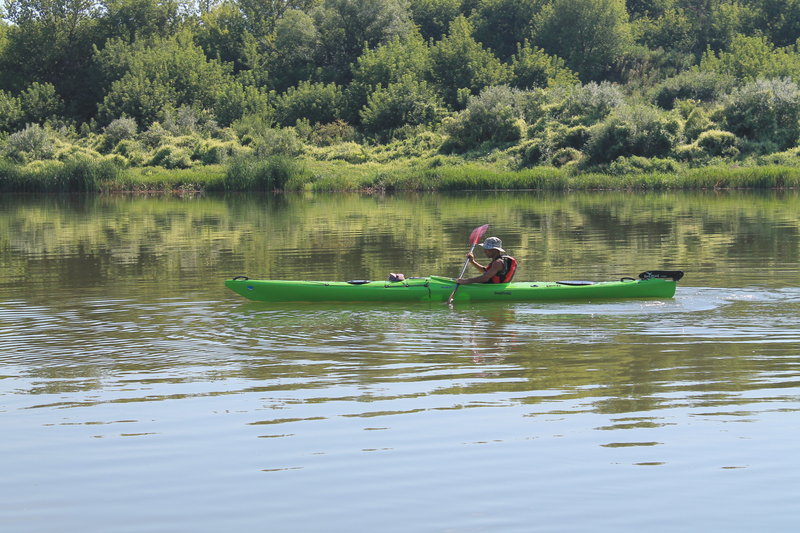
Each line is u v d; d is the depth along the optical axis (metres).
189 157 65.81
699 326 12.94
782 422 8.45
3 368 11.09
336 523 6.51
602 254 21.64
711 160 55.69
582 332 12.68
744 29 90.56
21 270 20.22
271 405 9.30
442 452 7.80
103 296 16.45
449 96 78.00
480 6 97.56
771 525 6.38
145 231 29.84
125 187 56.78
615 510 6.63
